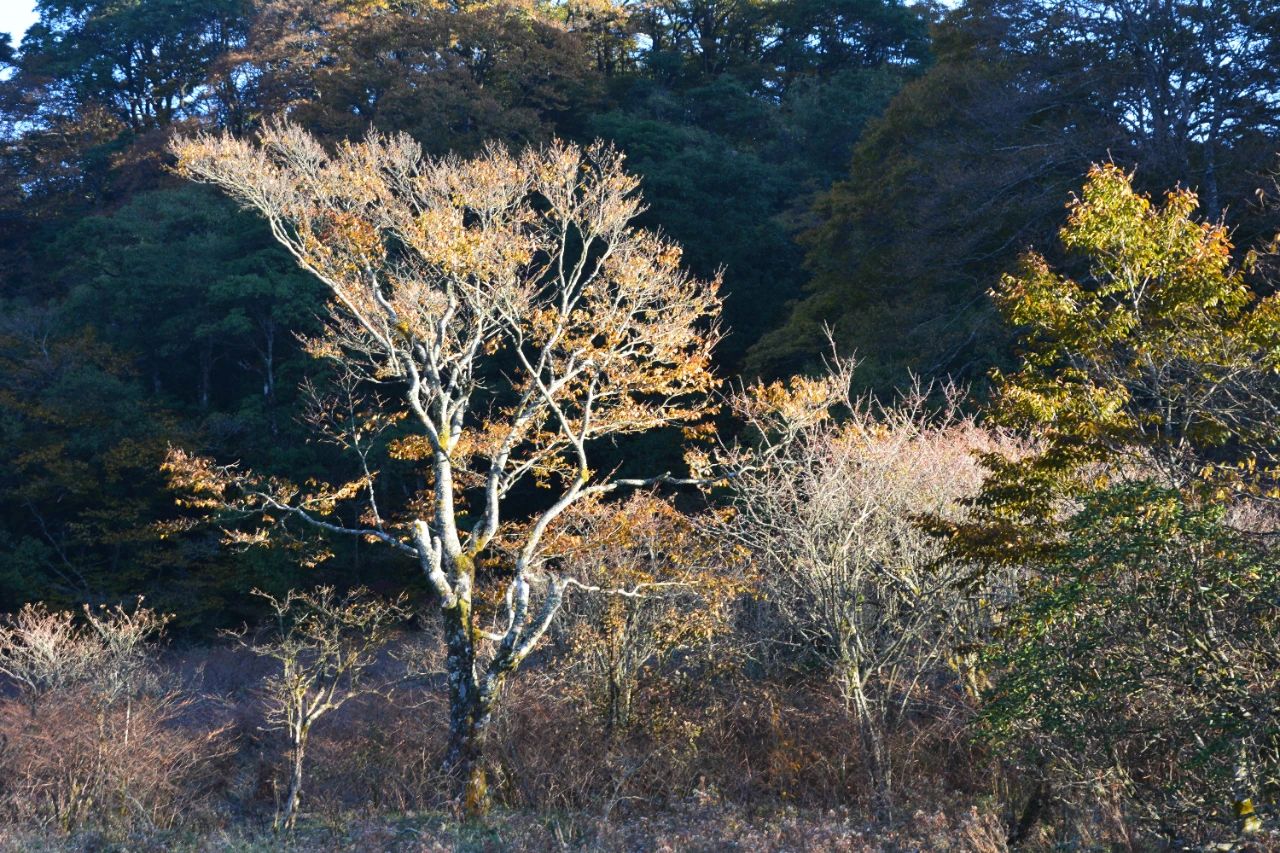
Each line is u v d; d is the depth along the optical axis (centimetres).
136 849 1304
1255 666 887
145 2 6131
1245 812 878
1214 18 2450
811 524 1460
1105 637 926
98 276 4091
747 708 1611
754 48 6106
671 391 1797
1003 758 1227
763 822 1236
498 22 4684
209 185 4453
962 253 2611
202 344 3959
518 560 1638
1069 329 1116
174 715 1848
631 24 5684
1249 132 2394
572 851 1171
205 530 3350
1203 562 891
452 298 1786
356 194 1823
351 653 1822
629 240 1911
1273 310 1021
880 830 1191
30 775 1566
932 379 2303
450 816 1398
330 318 3619
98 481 3406
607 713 1683
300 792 1636
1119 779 1012
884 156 3117
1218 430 1027
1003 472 1115
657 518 1806
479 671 1717
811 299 3128
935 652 1402
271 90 5275
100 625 1980
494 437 1838
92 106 6153
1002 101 2600
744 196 3994
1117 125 2478
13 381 3666
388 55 4622
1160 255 1094
